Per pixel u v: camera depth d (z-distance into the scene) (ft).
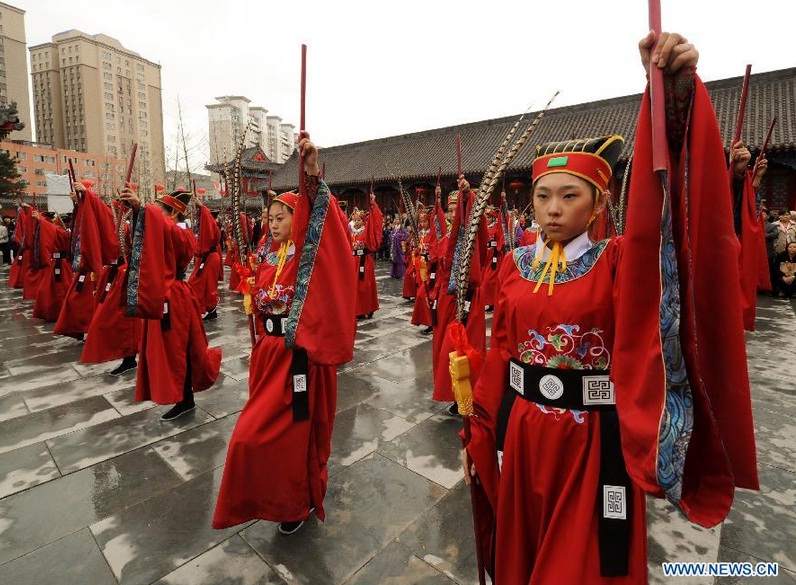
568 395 5.28
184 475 11.06
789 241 33.68
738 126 8.18
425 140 104.01
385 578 7.86
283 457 8.30
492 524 6.43
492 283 25.25
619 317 4.58
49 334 24.30
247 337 23.86
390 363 19.38
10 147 169.99
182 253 13.99
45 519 9.47
